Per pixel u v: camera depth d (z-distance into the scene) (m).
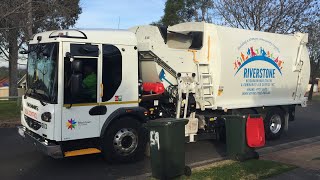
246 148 6.48
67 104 5.84
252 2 16.34
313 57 22.00
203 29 7.88
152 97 7.00
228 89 8.09
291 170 5.87
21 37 13.01
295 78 9.85
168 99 7.24
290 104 9.65
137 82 6.64
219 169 5.88
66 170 6.20
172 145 5.29
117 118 6.43
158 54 7.08
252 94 8.67
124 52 6.45
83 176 5.86
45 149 5.75
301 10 16.27
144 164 6.55
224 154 7.40
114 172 6.08
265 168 5.96
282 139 9.31
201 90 7.69
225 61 7.89
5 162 6.67
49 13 12.02
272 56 9.12
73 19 13.77
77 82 5.68
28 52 6.74
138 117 6.66
